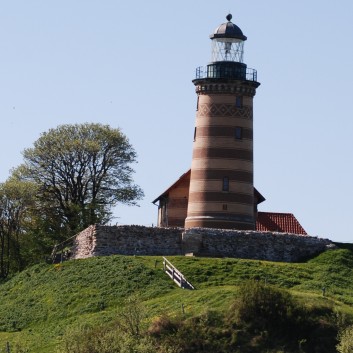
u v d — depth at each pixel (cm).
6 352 15225
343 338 14388
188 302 15638
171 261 17512
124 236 18275
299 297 15575
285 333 14875
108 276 17162
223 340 14700
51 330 16050
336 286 17062
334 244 18638
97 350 13800
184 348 14525
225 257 18300
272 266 17588
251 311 15000
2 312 17150
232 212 19975
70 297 16862
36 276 18188
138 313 14800
